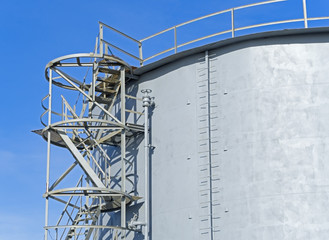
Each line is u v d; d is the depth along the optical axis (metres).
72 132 38.16
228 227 32.81
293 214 31.95
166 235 34.84
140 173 37.00
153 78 37.94
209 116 34.94
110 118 39.53
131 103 38.72
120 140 38.38
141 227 35.94
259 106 33.81
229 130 34.16
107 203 37.12
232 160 33.62
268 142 33.19
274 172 32.69
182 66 36.72
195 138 35.12
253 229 32.22
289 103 33.53
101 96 39.88
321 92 33.50
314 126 33.03
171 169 35.62
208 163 34.22
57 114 38.12
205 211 33.69
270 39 34.66
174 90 36.72
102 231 38.75
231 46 35.31
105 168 36.97
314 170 32.41
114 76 38.50
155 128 37.03
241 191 32.97
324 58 33.97
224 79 35.03
